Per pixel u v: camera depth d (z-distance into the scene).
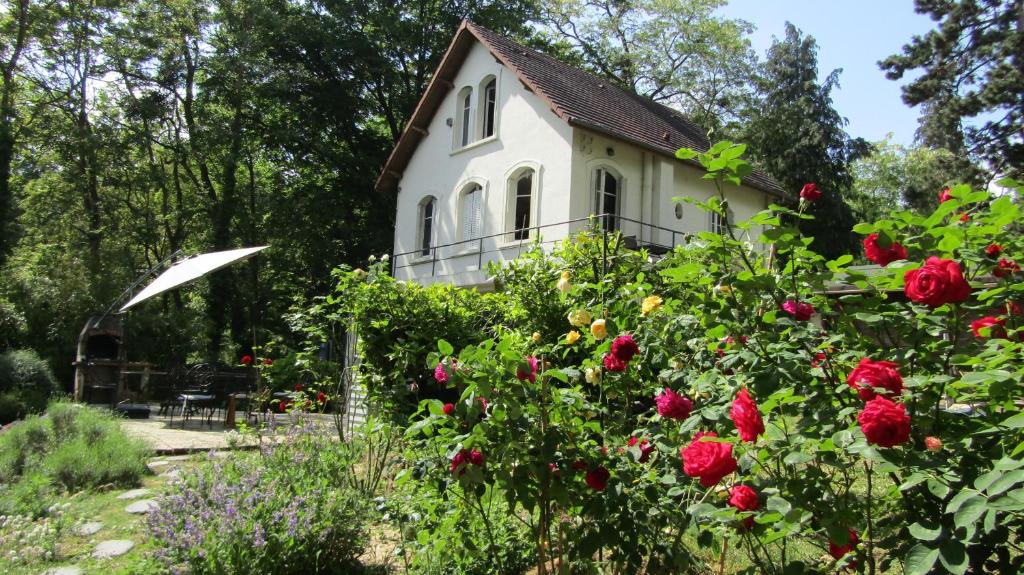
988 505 1.53
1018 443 1.85
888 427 1.69
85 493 6.42
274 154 26.53
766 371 2.26
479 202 16.22
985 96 19.16
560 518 3.07
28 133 23.09
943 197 2.30
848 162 30.53
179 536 3.64
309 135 25.28
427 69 25.83
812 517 2.07
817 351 2.32
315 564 3.97
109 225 25.05
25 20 23.30
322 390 7.25
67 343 19.56
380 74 24.98
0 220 21.75
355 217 26.59
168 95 25.36
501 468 2.61
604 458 2.71
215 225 25.56
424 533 3.57
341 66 25.05
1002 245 2.28
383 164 25.50
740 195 17.33
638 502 2.65
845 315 2.35
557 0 28.23
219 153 23.97
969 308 2.15
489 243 15.41
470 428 2.79
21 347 19.33
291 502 4.20
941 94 20.78
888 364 1.93
